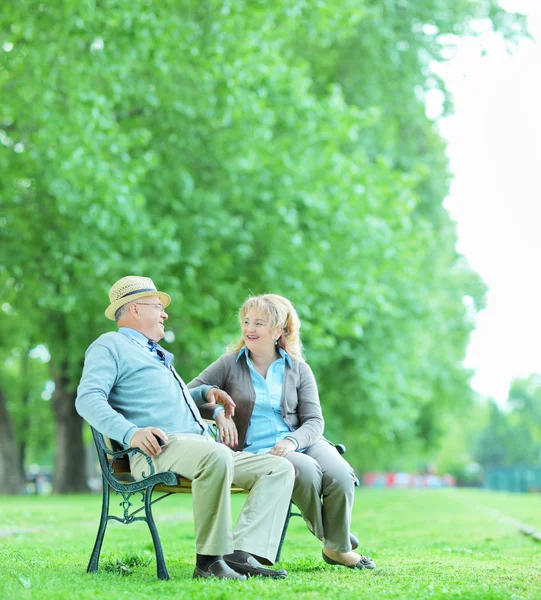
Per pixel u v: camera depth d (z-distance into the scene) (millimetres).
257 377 6391
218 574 5277
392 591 4855
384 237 24109
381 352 27906
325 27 21734
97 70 18344
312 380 6543
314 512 5953
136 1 18062
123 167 19328
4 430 31500
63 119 18266
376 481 77125
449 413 42812
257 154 22047
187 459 5371
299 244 21594
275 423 6305
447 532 10992
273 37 21703
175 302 20125
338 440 29109
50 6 17312
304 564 6363
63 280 19406
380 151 30750
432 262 33500
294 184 22719
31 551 7406
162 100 21094
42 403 45250
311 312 22578
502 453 124875
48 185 18344
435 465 108562
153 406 5812
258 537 5492
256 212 22031
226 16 19656
